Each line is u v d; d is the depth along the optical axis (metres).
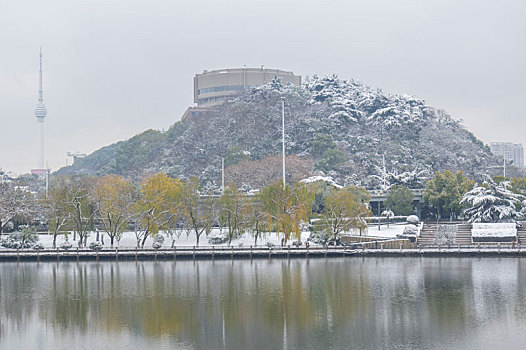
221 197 166.00
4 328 94.69
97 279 129.12
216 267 142.25
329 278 126.94
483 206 171.88
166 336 89.69
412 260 148.25
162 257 153.25
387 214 181.75
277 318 97.62
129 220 172.50
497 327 91.50
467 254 151.00
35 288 120.81
